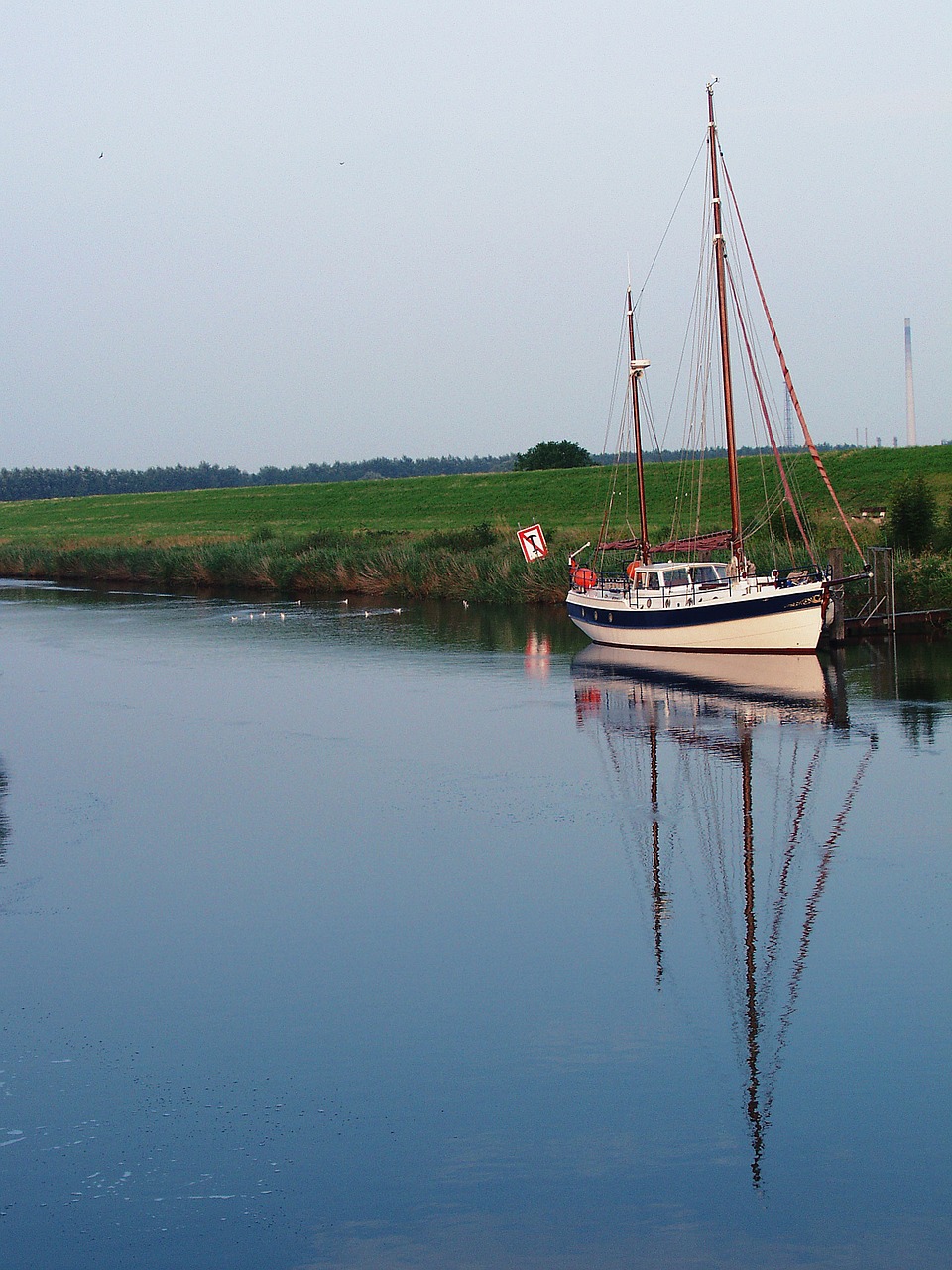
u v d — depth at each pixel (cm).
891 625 4047
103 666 4041
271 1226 1022
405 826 2112
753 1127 1145
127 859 1959
